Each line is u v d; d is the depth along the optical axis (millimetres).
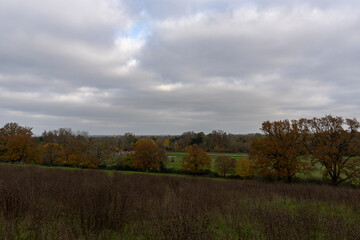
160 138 119375
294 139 30359
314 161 28875
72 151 47812
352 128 27062
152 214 6242
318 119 29938
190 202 7160
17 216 5625
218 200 8719
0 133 45500
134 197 8016
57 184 9602
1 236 4453
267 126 31328
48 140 70062
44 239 4379
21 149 42438
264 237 5293
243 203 9078
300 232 5527
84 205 5953
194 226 5012
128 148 72500
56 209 6238
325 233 5531
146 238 5113
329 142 28672
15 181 9172
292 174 29219
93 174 18812
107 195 6734
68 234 4500
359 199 10945
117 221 5609
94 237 4758
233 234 5477
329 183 28312
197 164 42375
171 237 4512
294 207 9070
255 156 31953
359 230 5262
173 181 16484
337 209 9086
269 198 10945
